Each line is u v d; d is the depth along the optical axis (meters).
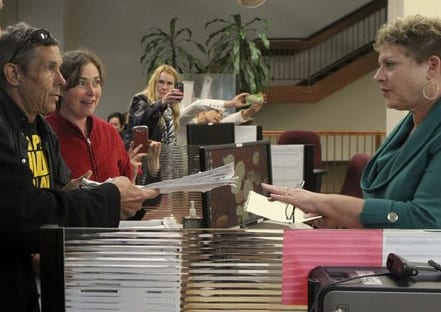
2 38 1.48
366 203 1.46
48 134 1.64
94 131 2.31
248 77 7.98
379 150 1.67
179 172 2.76
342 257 1.11
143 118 3.45
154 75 4.00
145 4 9.39
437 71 1.48
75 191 1.33
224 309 1.12
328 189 9.00
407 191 1.47
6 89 1.47
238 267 1.12
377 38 1.58
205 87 6.50
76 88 2.16
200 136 3.86
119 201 1.38
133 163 2.51
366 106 9.34
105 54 9.40
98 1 9.30
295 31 9.72
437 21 1.48
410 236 1.10
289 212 2.14
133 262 1.12
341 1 9.70
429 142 1.45
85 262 1.11
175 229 1.12
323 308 0.94
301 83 9.60
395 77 1.50
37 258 1.40
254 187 2.47
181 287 1.12
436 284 0.95
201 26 9.48
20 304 1.33
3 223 1.21
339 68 9.52
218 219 2.22
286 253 1.11
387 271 1.03
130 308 1.12
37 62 1.46
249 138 4.11
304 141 6.00
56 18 8.60
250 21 9.26
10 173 1.22
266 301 1.12
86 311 1.12
